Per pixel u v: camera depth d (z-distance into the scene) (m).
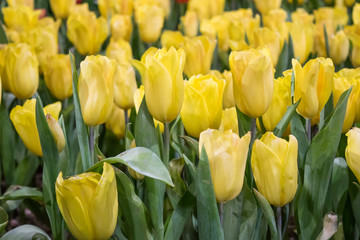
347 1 2.15
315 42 1.54
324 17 1.82
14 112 1.08
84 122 1.01
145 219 0.97
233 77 0.97
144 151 0.91
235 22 1.57
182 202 0.96
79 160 1.18
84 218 0.88
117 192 0.95
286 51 1.20
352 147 0.95
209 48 1.25
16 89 1.23
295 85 1.00
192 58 1.25
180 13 2.19
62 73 1.32
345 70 1.13
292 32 1.39
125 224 0.99
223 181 0.90
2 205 1.23
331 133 0.99
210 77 1.00
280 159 0.93
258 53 0.98
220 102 0.99
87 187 0.88
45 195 1.05
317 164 1.01
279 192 0.93
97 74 0.98
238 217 0.98
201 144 0.90
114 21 1.66
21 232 1.01
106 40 1.77
